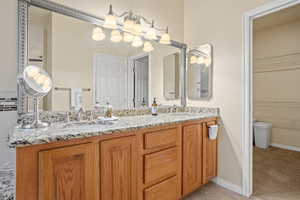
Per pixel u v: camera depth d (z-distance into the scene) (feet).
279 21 11.26
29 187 2.85
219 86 6.93
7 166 4.15
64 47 5.08
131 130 4.09
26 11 4.42
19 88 4.28
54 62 4.91
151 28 6.41
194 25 7.89
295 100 11.35
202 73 7.53
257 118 13.23
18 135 3.09
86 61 5.49
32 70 3.95
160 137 4.78
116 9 6.02
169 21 7.72
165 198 4.91
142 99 6.86
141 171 4.38
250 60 6.15
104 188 3.67
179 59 8.04
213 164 6.73
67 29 5.12
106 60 5.94
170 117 5.98
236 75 6.40
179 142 5.36
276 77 12.18
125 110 6.36
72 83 5.22
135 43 6.65
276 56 12.12
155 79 7.26
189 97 8.12
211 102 7.22
